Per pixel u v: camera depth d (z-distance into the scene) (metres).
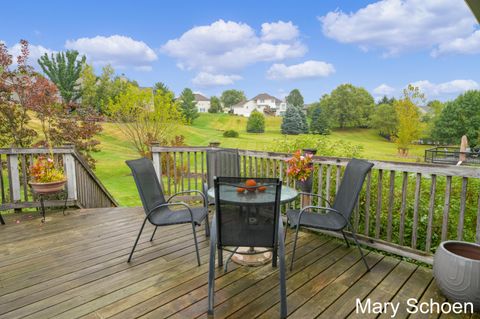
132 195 8.98
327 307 2.03
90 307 2.03
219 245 2.17
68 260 2.71
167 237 3.25
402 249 2.72
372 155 20.78
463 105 25.41
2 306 2.04
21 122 7.26
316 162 3.30
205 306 2.04
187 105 42.88
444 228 2.48
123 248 2.96
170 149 4.61
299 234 3.35
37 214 4.11
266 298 2.12
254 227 2.13
